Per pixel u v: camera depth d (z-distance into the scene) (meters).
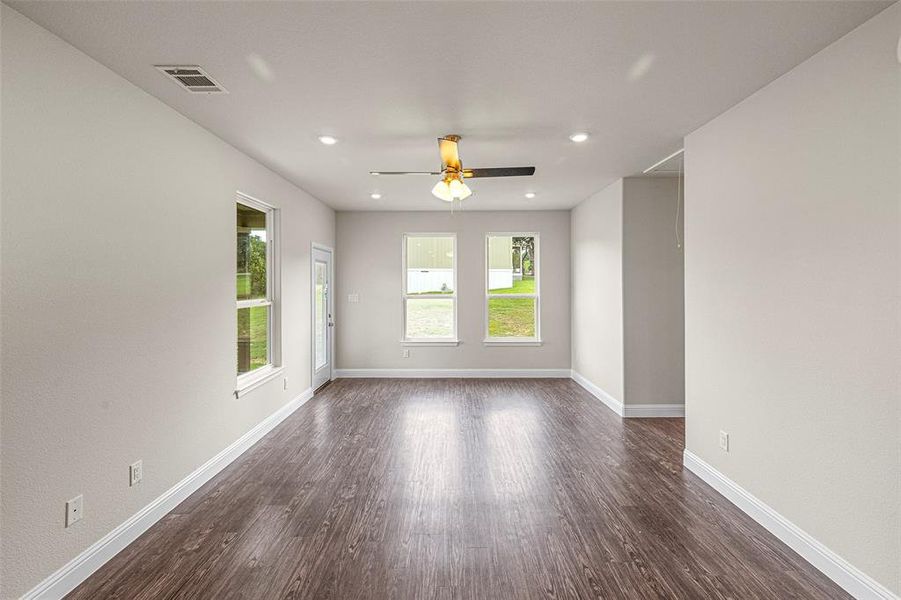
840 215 2.29
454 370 7.44
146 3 1.98
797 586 2.27
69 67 2.29
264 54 2.44
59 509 2.21
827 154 2.36
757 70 2.62
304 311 5.82
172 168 3.14
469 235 7.42
